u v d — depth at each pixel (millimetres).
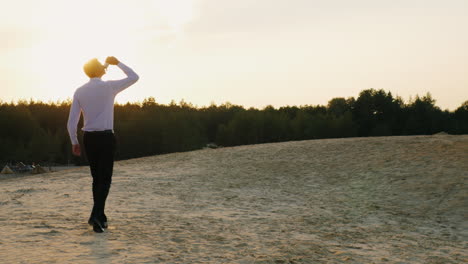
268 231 5223
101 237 4289
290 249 4156
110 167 4500
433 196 8703
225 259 3625
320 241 4699
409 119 100125
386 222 6480
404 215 7180
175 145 79688
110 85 4465
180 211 6770
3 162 68438
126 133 80812
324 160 14875
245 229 5289
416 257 4121
